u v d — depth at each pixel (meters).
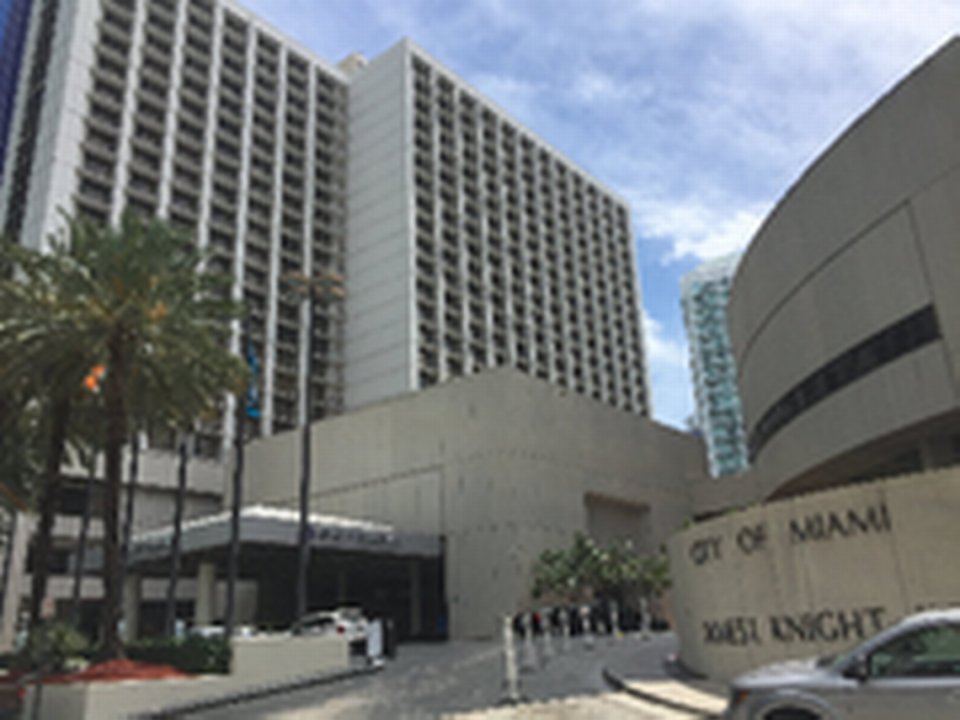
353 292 85.56
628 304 120.94
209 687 19.89
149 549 42.88
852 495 13.68
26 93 75.69
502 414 46.62
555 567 43.47
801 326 34.12
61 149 68.56
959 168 26.27
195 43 83.88
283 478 57.09
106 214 70.06
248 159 83.31
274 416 75.56
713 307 164.75
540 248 103.69
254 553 41.84
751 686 8.08
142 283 23.50
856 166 30.61
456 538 46.12
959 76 26.45
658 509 57.03
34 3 80.38
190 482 62.84
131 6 78.88
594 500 52.28
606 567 43.56
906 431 28.22
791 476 35.66
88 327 23.20
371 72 95.38
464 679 20.30
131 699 18.41
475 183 97.12
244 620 60.66
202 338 24.31
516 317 95.12
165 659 21.67
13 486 30.73
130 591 47.22
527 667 20.97
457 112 97.44
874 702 7.38
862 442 29.86
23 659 22.36
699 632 16.41
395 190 86.19
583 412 52.84
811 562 14.01
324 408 80.19
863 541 13.40
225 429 69.06
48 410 27.69
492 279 94.50
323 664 22.72
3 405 27.38
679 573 17.88
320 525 40.31
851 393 30.59
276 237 82.56
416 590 47.78
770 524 14.82
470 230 94.00
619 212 126.81
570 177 116.62
